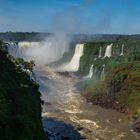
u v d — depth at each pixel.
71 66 195.38
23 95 75.62
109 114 113.44
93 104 125.88
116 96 126.44
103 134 92.44
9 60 92.75
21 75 89.25
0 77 76.25
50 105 122.00
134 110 114.88
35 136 64.88
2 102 63.22
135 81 126.62
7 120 59.16
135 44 179.25
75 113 112.44
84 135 91.06
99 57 182.50
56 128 95.25
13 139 57.78
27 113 68.56
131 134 93.00
